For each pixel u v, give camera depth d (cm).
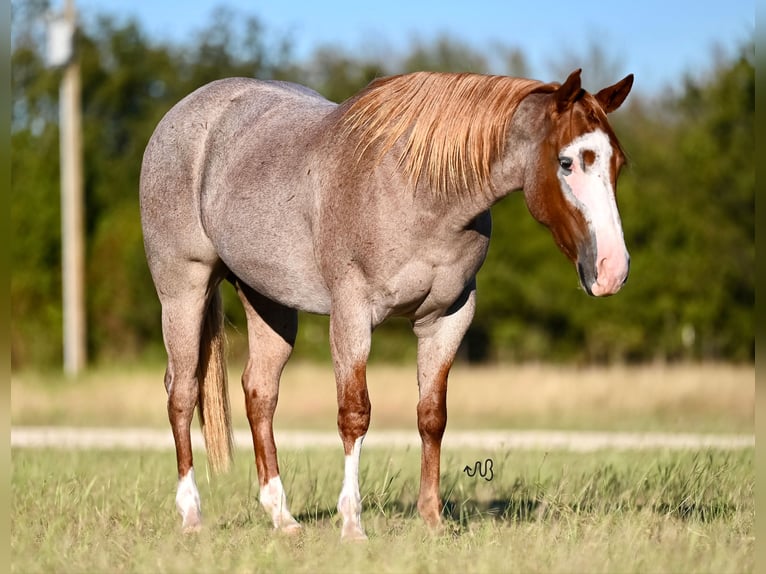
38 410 2461
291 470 1038
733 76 3569
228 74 4959
